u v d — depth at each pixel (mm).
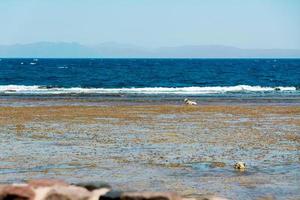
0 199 13641
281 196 22078
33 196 13766
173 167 27906
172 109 59562
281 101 74812
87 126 43875
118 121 47625
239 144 35531
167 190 22781
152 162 29172
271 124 46781
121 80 147125
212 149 33469
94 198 14039
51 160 29266
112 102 69438
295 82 143125
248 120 49688
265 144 35688
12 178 24750
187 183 24328
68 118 49594
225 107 62906
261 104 68750
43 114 52719
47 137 37531
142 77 165000
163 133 40156
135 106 63000
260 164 29031
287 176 26062
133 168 27531
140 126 44281
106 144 34812
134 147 33812
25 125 44062
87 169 27141
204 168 27844
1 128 42094
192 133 40344
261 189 23297
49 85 120375
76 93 89812
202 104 67812
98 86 119500
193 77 167000
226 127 44250
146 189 22938
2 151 31797
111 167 27703
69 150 32438
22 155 30625
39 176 25266
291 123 47656
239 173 26688
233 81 146750
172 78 159875
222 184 24203
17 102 67938
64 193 13742
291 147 34594
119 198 13898
